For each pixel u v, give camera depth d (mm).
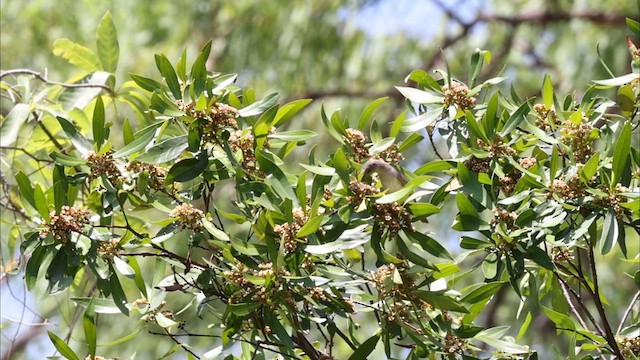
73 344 4043
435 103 2584
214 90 2529
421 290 2404
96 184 2504
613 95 5312
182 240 4219
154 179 2494
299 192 2400
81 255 2418
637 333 2512
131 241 2486
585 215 2410
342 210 2387
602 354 2564
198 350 4742
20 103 3145
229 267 2459
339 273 2404
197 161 2422
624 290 5340
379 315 2475
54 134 3256
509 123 2477
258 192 2416
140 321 2496
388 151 2543
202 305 2420
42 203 2402
